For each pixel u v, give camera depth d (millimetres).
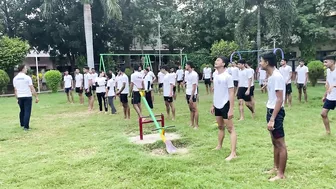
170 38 26969
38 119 9633
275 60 4047
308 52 21281
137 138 6746
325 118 6238
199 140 6336
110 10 17281
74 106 12539
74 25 22094
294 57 24719
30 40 23922
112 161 5105
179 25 27250
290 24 18203
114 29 23938
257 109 9891
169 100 8711
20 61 20266
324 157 4922
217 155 5230
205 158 5109
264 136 6414
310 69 17266
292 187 3895
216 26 26969
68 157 5504
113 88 10273
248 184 4023
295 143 5750
